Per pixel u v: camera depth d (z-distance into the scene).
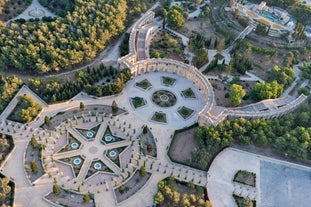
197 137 151.00
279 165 149.62
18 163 138.12
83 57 185.38
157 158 145.62
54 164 138.75
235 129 152.38
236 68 197.50
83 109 164.12
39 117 157.38
